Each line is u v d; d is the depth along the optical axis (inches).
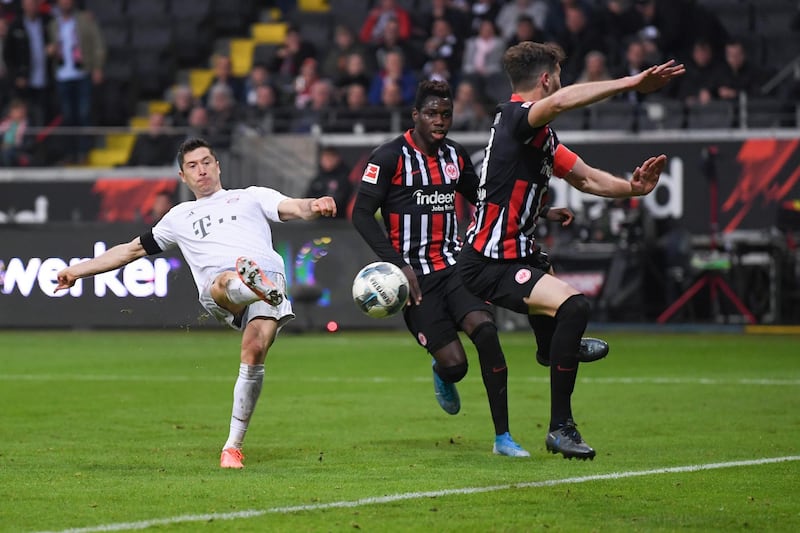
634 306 2512.3
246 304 971.3
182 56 3457.2
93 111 3053.6
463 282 1008.2
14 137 2918.3
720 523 740.0
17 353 2127.2
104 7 3563.0
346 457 1031.0
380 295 998.4
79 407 1421.0
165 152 2842.0
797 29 3058.6
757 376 1712.6
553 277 975.0
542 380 1679.4
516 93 992.9
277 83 3127.5
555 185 2544.3
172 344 2300.7
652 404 1412.4
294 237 2480.3
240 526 726.5
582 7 3034.0
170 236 1024.2
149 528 720.3
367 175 1059.3
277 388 1605.6
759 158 2527.1
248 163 2768.2
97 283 2458.2
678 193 2551.7
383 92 2874.0
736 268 2497.5
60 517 756.0
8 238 2504.9
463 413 1353.3
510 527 724.7
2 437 1174.3
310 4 3582.7
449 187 1072.2
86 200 2785.4
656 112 2630.4
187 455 1048.8
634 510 779.4
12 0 3228.3
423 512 769.6
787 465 967.6
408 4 3299.7
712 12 2918.3
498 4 3046.3
